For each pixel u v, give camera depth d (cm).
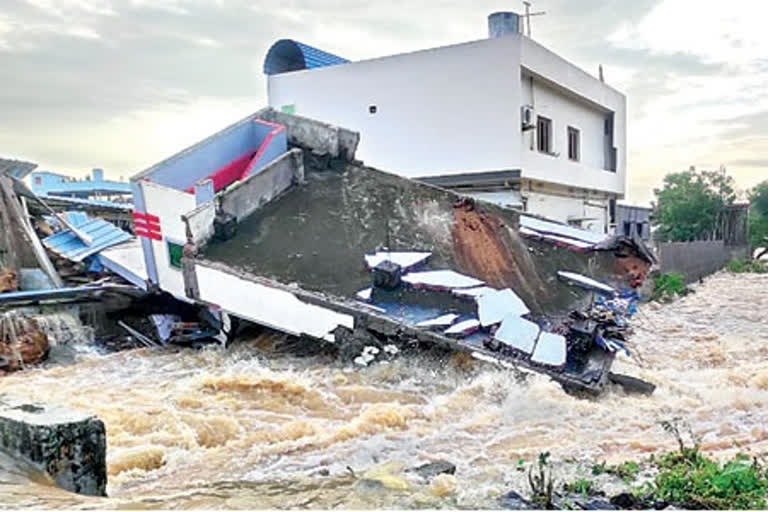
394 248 1045
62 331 1016
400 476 455
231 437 616
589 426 647
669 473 435
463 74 1574
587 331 832
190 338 1016
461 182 1589
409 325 838
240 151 1288
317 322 879
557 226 1195
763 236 3378
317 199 1185
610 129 2280
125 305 1129
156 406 697
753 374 867
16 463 407
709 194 3453
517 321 862
